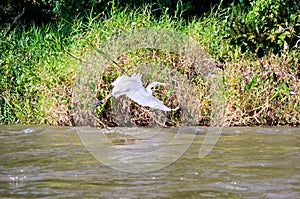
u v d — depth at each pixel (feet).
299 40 66.69
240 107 57.88
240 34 68.13
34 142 48.19
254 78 59.98
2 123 60.44
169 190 32.40
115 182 34.35
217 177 35.17
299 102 58.34
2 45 71.51
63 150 44.45
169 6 84.33
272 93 58.70
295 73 62.59
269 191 32.04
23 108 61.26
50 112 59.31
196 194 31.60
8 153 43.42
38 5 89.66
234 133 51.62
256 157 40.78
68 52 64.23
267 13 72.13
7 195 31.99
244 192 31.91
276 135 50.21
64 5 88.48
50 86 61.46
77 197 31.35
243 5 79.20
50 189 33.04
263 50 68.28
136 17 76.18
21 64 65.92
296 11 71.72
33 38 76.23
